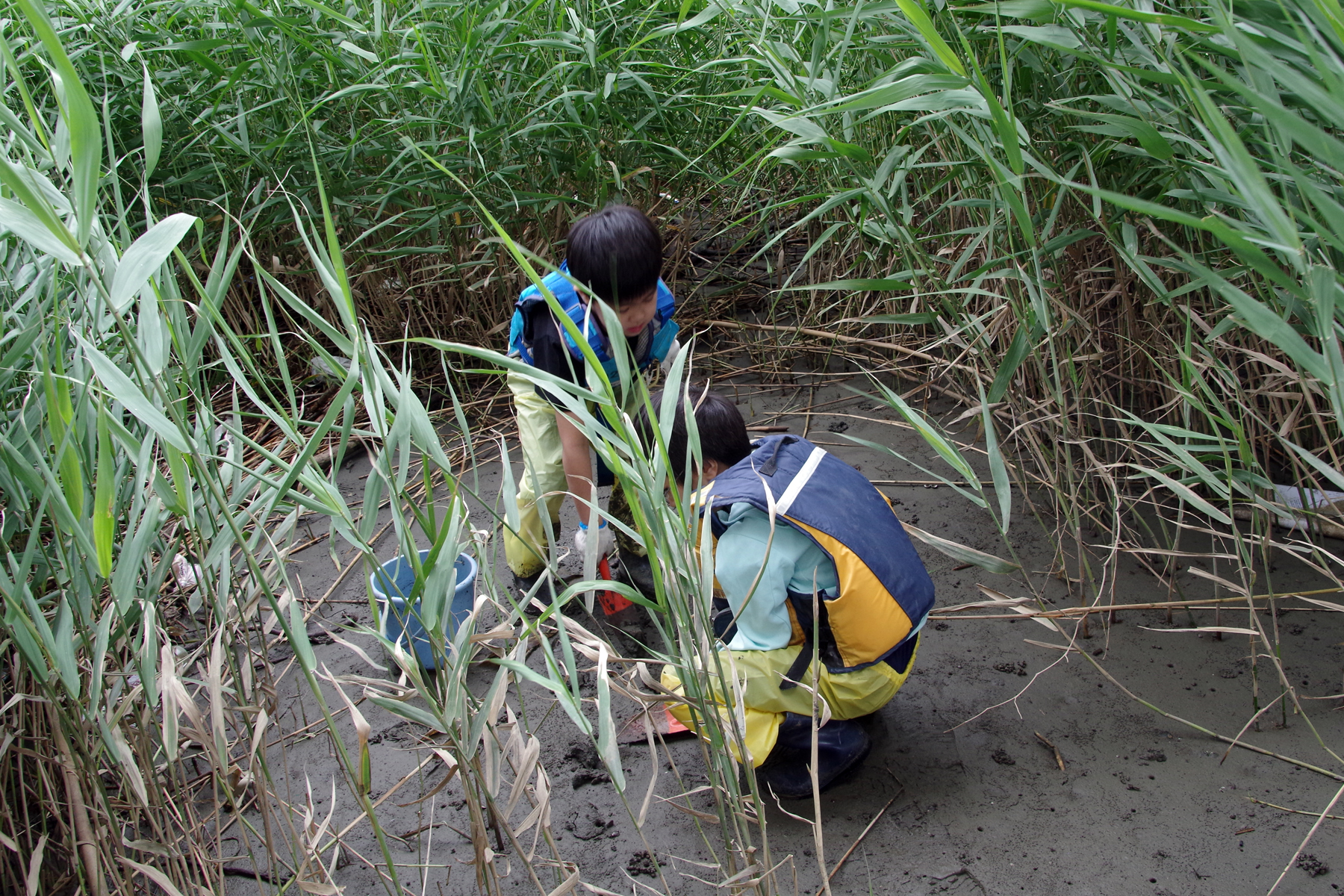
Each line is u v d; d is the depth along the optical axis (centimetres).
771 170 375
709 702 146
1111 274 257
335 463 137
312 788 210
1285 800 184
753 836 190
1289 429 209
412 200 383
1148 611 240
